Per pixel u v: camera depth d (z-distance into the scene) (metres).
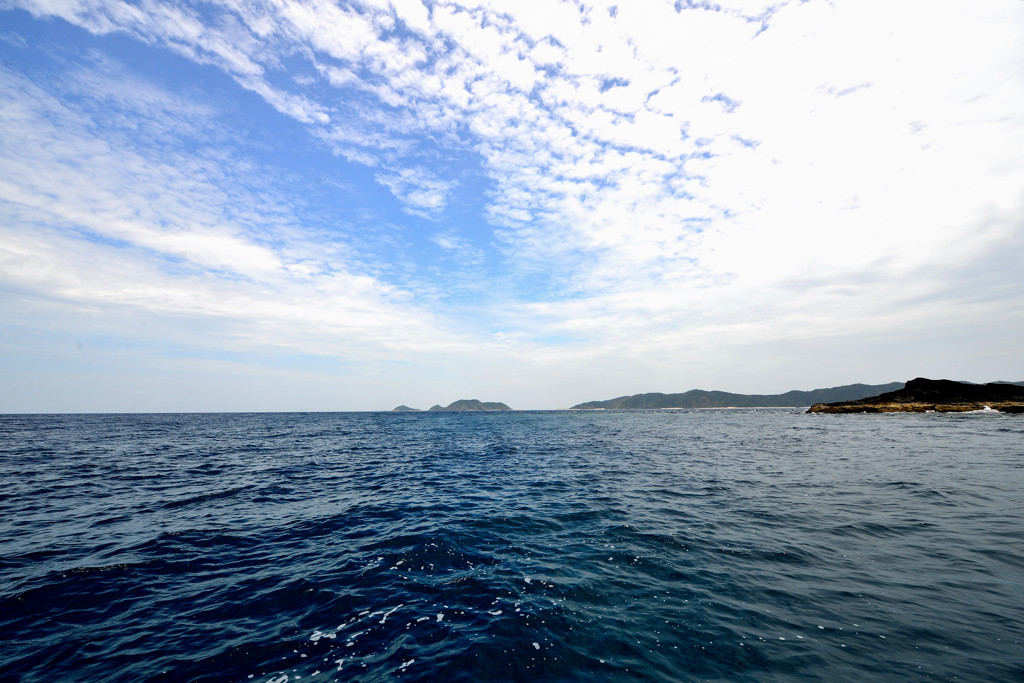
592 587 7.45
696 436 41.34
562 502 13.80
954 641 5.56
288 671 5.32
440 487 16.70
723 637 5.81
